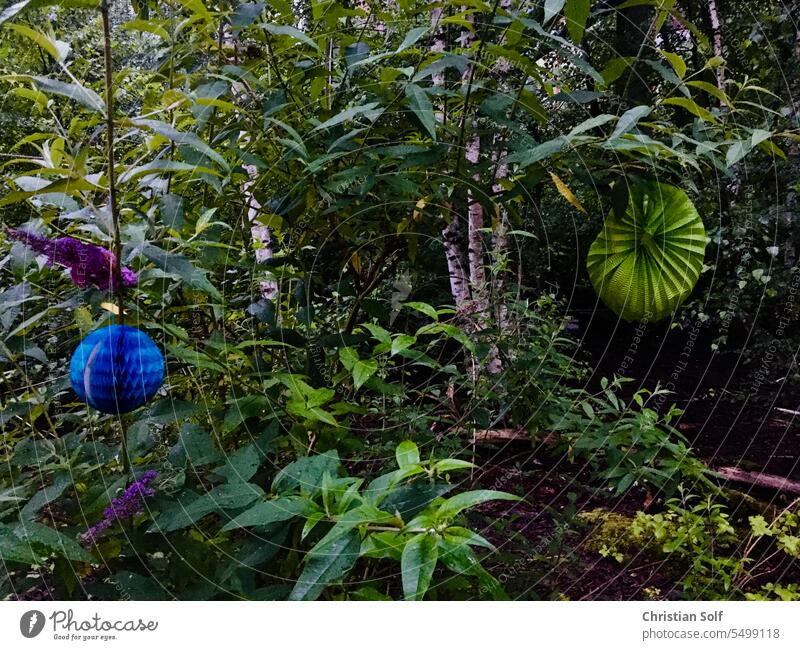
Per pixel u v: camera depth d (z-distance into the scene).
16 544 0.67
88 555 0.70
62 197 0.85
